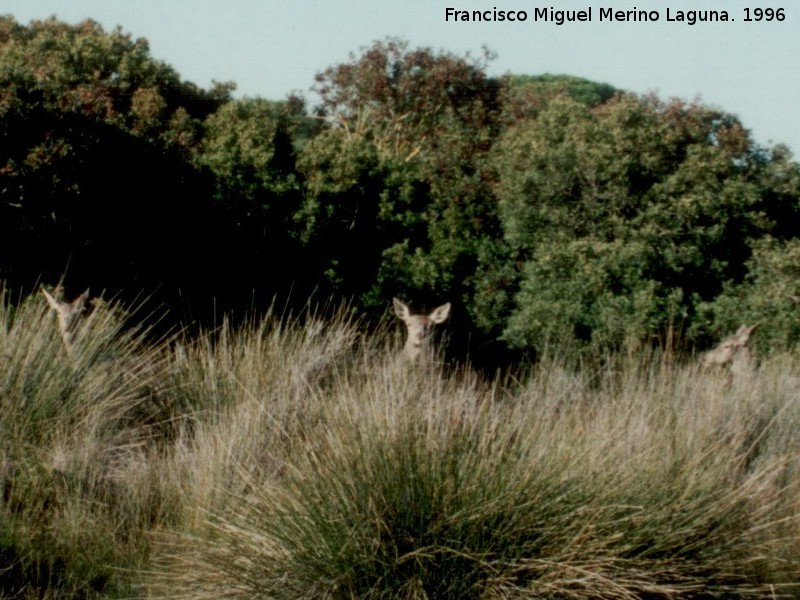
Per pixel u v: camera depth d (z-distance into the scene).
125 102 30.84
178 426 10.62
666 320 18.34
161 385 11.16
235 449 9.02
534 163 20.62
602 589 6.72
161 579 7.62
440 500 7.02
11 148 19.27
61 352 10.61
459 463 7.24
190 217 21.81
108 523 8.38
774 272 19.00
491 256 21.75
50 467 8.91
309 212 22.78
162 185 21.19
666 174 20.20
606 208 19.97
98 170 20.22
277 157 23.95
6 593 7.56
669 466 7.95
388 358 12.03
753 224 20.00
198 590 7.18
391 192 23.61
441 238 22.56
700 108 21.06
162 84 32.72
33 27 37.56
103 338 11.27
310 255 22.72
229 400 10.87
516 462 7.26
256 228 22.64
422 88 38.12
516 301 20.78
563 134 21.00
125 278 20.23
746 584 7.14
